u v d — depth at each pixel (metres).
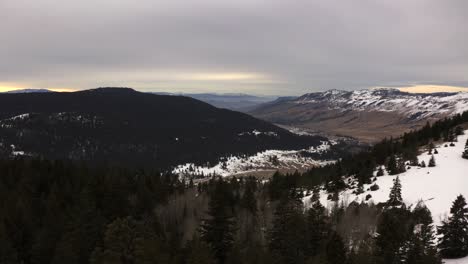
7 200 69.19
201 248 46.16
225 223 55.06
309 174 132.88
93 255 49.22
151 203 83.75
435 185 85.00
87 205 62.59
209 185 122.81
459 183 83.75
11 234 58.41
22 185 80.62
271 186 105.88
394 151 122.06
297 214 56.06
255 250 48.91
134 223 57.19
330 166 145.88
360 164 118.06
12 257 52.25
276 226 55.16
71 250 51.09
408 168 102.56
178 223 78.06
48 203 70.31
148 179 100.00
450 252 50.78
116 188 76.44
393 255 46.81
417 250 46.62
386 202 79.50
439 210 71.06
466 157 101.88
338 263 46.19
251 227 67.50
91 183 79.19
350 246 55.69
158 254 45.91
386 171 107.00
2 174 89.50
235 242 53.59
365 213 68.12
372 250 49.94
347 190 100.19
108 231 51.88
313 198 95.19
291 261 51.06
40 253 55.31
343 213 69.12
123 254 50.53
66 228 56.56
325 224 58.09
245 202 79.12
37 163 101.75
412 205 75.50
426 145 128.12
